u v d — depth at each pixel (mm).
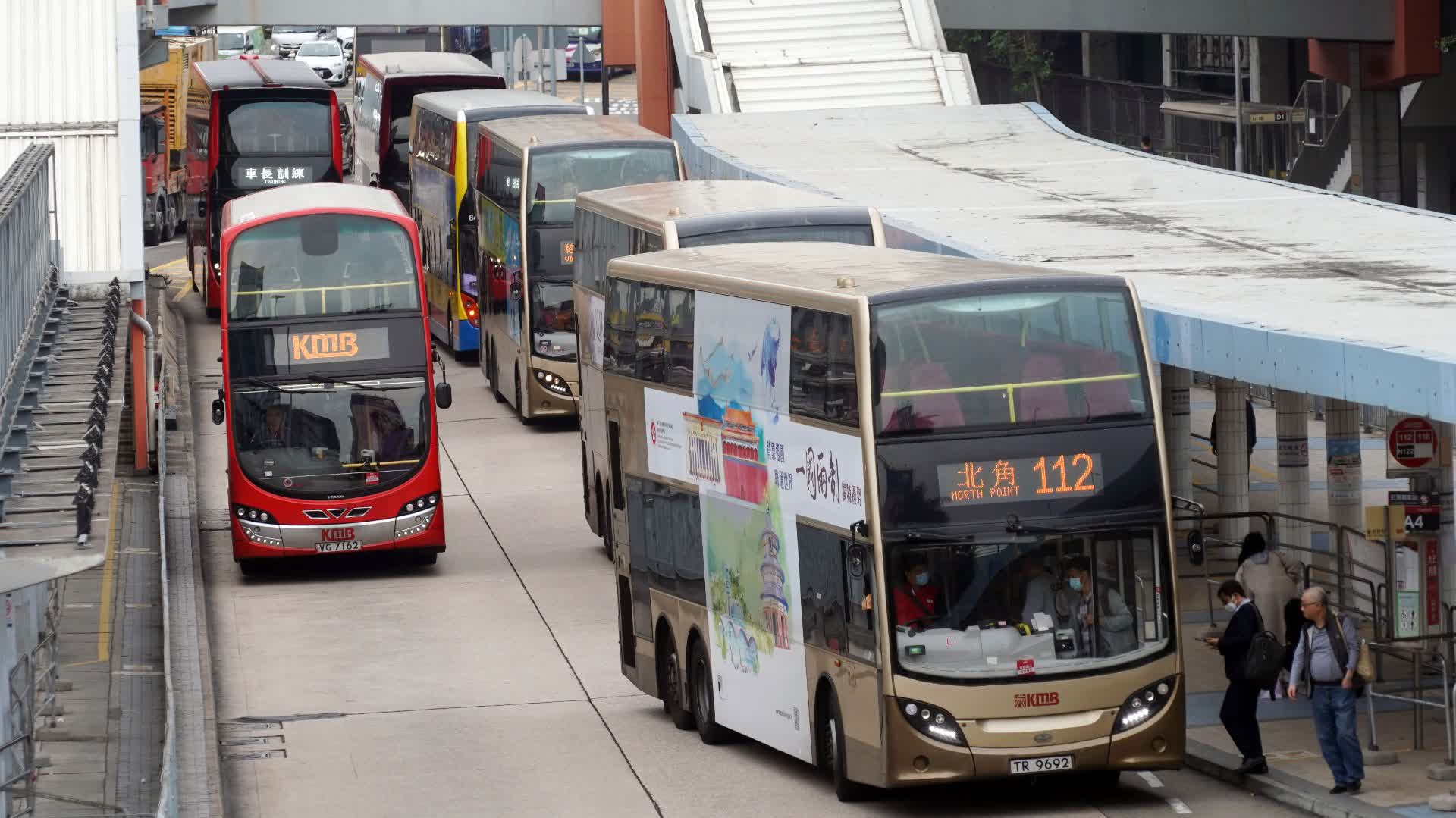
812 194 65688
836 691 41875
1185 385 69188
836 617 41594
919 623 39906
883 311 40188
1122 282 40938
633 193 68750
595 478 70688
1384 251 55469
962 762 39844
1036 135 88562
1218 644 42969
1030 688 39875
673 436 49281
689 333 48219
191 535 73938
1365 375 39281
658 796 43812
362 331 68438
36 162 58781
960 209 66188
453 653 58719
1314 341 40750
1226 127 140500
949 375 40188
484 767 46719
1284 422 62250
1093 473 40406
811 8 103250
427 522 68625
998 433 40188
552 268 90125
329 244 68438
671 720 51094
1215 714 48906
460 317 107938
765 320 44094
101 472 40812
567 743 48906
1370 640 51469
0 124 79438
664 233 59625
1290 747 45781
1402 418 50031
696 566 48375
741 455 45531
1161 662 40438
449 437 92750
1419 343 39688
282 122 114562
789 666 44000
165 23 102375
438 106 112375
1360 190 121938
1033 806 41938
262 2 109688
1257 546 50375
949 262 45438
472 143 105875
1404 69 115875
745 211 60781
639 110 115625
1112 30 111875
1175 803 42000
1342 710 40844
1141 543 40531
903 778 39906
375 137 137875
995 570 40031
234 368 67812
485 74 130750
